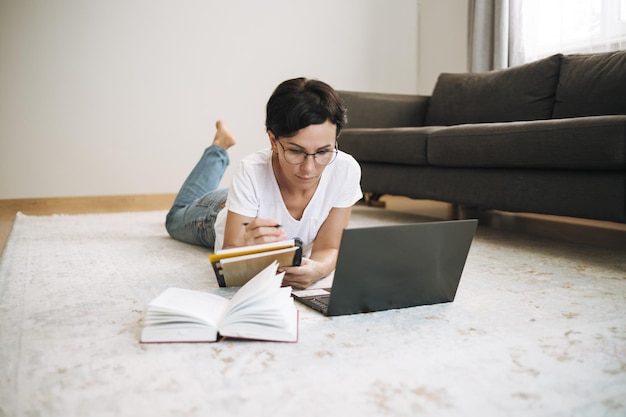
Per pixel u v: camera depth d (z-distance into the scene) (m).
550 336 1.06
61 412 0.75
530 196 2.04
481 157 2.19
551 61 2.73
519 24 3.39
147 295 1.34
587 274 1.59
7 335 1.05
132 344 1.00
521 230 2.54
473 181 2.31
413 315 1.18
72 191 3.55
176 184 3.82
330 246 1.46
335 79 4.27
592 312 1.21
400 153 2.68
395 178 2.79
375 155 2.86
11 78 3.34
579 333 1.07
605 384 0.84
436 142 2.43
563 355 0.96
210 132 3.88
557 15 3.20
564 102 2.59
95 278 1.53
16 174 3.41
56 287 1.42
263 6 3.96
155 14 3.64
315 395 0.80
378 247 1.11
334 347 0.99
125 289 1.41
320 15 4.16
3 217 3.09
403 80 4.52
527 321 1.15
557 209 1.94
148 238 2.26
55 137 3.48
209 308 1.07
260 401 0.78
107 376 0.86
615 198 1.74
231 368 0.89
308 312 1.20
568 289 1.42
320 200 1.41
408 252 1.15
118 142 3.63
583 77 2.51
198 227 1.93
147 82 3.66
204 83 3.83
